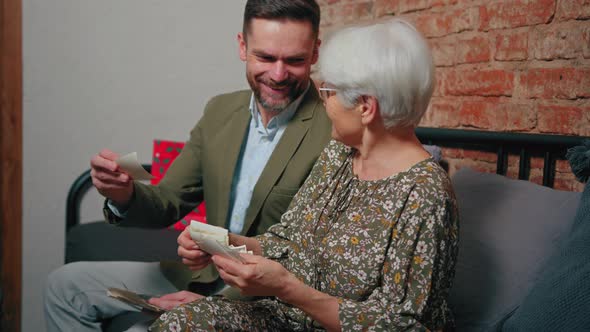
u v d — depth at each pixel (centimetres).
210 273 177
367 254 129
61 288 191
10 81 288
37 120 293
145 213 176
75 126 295
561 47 173
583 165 134
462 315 143
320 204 144
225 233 128
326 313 124
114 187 165
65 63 291
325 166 151
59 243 300
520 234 147
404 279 122
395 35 128
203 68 294
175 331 125
